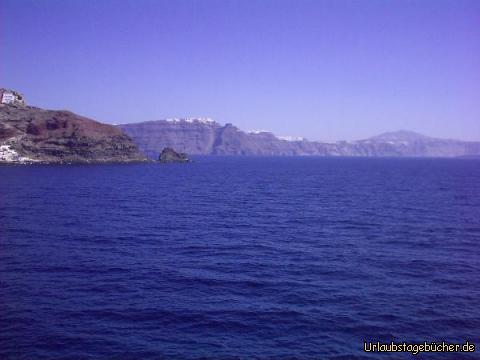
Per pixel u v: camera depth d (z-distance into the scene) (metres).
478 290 22.67
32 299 20.25
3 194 61.19
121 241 33.31
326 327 17.78
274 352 15.58
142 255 29.09
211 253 30.12
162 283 23.11
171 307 19.62
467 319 18.81
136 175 113.38
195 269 25.91
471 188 88.06
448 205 59.12
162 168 157.62
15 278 23.31
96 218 43.47
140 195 66.81
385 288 22.83
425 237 36.72
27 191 66.06
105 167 145.88
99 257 28.22
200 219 44.94
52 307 19.33
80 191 69.12
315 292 22.03
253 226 41.38
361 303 20.53
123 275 24.36
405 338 16.91
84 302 20.05
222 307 19.77
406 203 61.19
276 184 94.81
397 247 32.75
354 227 41.41
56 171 115.62
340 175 134.62
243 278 24.27
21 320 17.84
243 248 31.86
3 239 32.50
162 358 15.03
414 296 21.61
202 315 18.78
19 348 15.50
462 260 28.92
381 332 17.41
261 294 21.64
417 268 26.81
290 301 20.69
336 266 27.06
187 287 22.55
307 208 54.94
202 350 15.63
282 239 35.38
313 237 36.34
